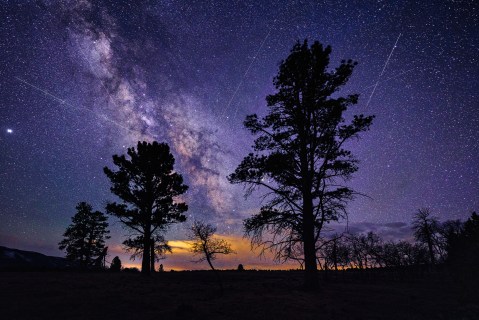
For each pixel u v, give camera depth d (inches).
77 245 1994.3
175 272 1585.9
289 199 844.6
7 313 536.7
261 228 828.6
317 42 888.9
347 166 810.8
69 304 625.6
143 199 1365.7
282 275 1449.3
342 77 869.2
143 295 761.6
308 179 841.5
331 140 828.0
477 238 807.1
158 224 1365.7
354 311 610.9
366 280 1291.8
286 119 875.4
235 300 683.4
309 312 581.6
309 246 813.2
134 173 1397.6
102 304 637.3
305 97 875.4
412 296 777.6
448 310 625.9
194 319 525.3
